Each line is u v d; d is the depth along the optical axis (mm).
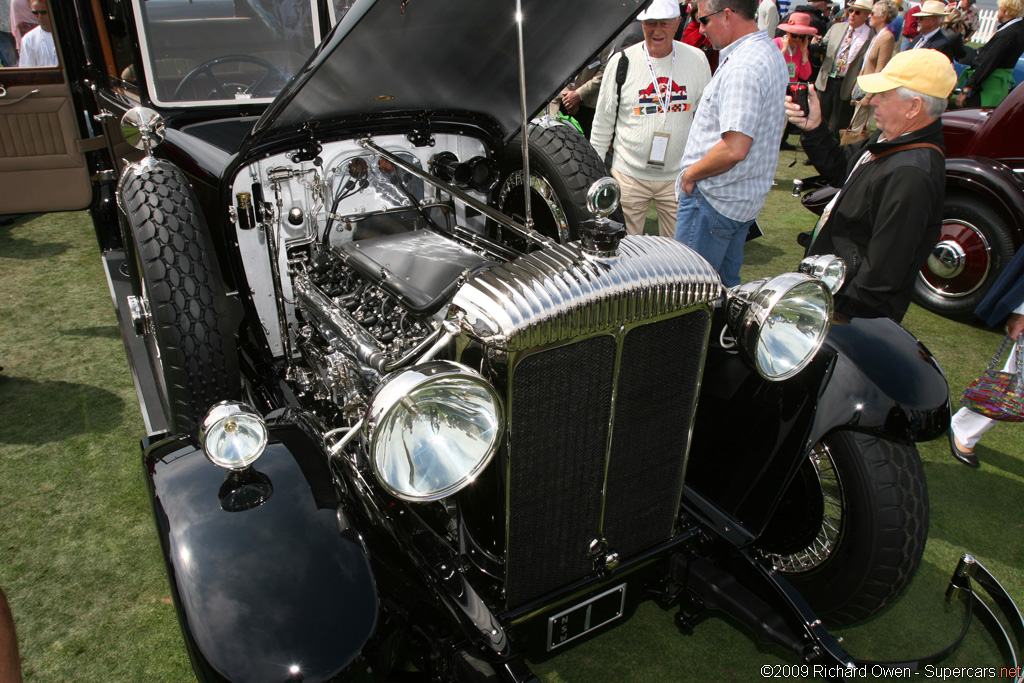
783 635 1939
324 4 3199
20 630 2375
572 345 1656
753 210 3512
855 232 2828
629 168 4406
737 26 3258
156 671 2240
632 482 1965
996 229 4633
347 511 1730
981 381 3125
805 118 3463
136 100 3232
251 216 2635
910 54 2588
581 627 2029
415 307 2078
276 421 2012
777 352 2061
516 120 2945
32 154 3912
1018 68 9336
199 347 2402
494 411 1556
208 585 1521
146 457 1883
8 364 3949
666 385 1888
